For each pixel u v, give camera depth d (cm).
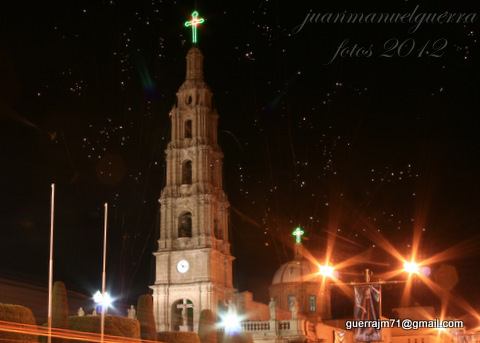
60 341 5403
